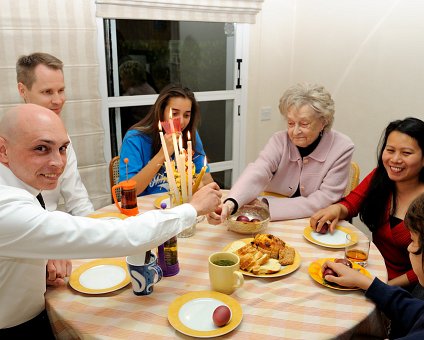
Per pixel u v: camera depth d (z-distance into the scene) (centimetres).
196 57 303
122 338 92
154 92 293
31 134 95
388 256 163
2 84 228
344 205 166
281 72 330
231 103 325
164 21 282
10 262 102
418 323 97
